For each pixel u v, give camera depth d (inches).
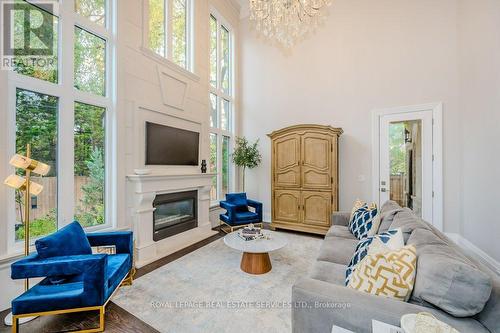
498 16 105.6
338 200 166.2
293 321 49.5
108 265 80.3
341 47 179.8
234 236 115.8
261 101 214.2
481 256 119.7
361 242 72.8
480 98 121.2
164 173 145.2
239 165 209.9
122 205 120.2
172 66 148.3
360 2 172.9
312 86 191.2
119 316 75.7
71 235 78.4
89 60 110.0
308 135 169.3
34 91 90.0
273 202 182.4
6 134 81.4
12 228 84.9
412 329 35.5
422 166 154.6
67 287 70.2
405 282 47.9
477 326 39.5
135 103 126.6
